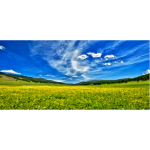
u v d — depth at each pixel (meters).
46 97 9.12
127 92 13.05
